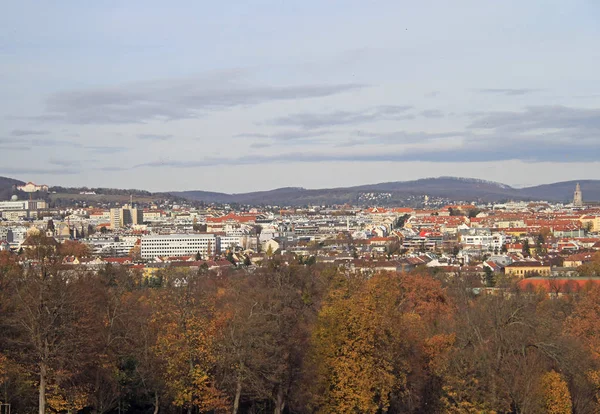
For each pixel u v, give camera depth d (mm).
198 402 149875
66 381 146125
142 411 161875
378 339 155625
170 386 150375
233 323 162750
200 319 158000
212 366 153875
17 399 144500
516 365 156375
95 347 151750
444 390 155625
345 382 150125
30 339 143250
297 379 162875
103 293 199500
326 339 155125
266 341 156375
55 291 147125
